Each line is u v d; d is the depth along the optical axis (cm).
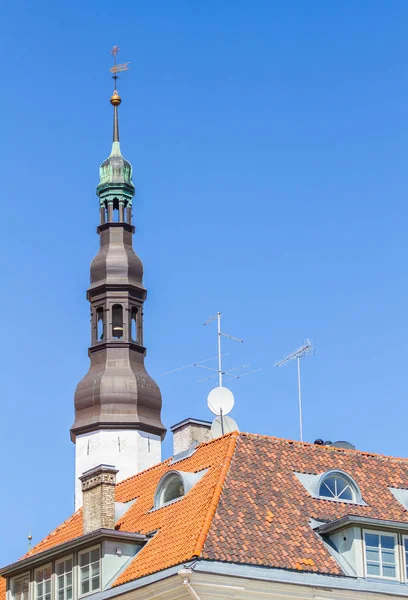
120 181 11831
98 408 11400
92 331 11675
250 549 6775
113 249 11700
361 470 7669
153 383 11600
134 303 11662
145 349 11700
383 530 7056
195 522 6925
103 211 11819
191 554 6631
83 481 7694
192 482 7331
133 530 7425
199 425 8362
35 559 7562
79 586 7294
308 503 7231
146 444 11412
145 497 7775
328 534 7069
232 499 7038
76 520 8438
